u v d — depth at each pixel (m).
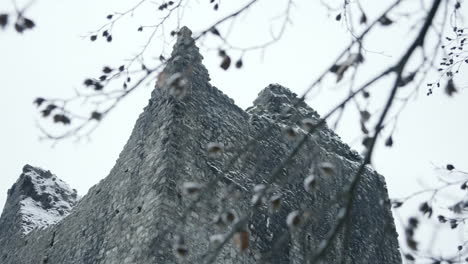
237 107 11.24
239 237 3.48
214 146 4.19
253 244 9.60
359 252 11.64
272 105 12.98
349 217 3.36
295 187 11.15
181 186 9.06
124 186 10.12
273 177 3.60
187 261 8.42
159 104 10.58
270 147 11.15
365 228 12.15
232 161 3.99
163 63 3.92
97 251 9.88
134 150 10.52
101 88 4.20
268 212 10.19
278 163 11.04
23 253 13.24
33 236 13.29
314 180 3.75
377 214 12.69
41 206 15.73
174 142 9.44
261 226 9.92
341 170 12.55
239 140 10.64
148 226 8.63
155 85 11.14
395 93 3.34
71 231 11.39
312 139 11.97
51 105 3.80
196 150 9.70
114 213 10.02
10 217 15.57
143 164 9.84
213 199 9.38
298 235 10.55
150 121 10.52
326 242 3.26
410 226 3.52
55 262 11.27
